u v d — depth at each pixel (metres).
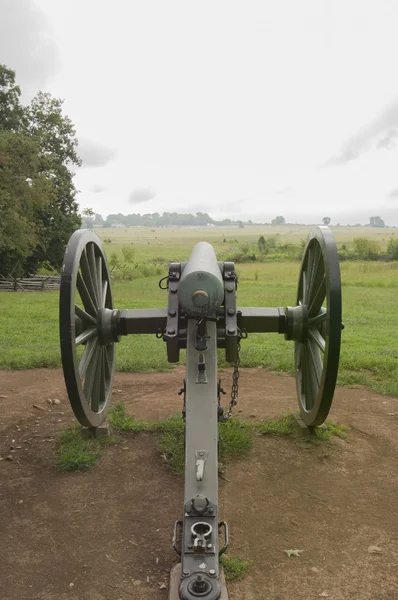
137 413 6.23
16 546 3.63
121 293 24.09
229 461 4.87
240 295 22.34
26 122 31.94
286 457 4.96
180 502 4.18
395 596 3.09
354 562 3.42
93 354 5.04
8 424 5.92
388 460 4.93
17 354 9.41
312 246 5.25
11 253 29.53
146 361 8.61
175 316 4.53
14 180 25.20
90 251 5.11
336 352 4.32
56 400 6.72
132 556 3.51
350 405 6.49
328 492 4.33
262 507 4.09
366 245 57.09
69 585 3.23
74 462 4.77
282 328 5.16
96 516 3.99
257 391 7.17
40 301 20.47
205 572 2.82
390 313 16.36
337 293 4.27
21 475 4.69
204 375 3.94
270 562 3.42
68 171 33.94
